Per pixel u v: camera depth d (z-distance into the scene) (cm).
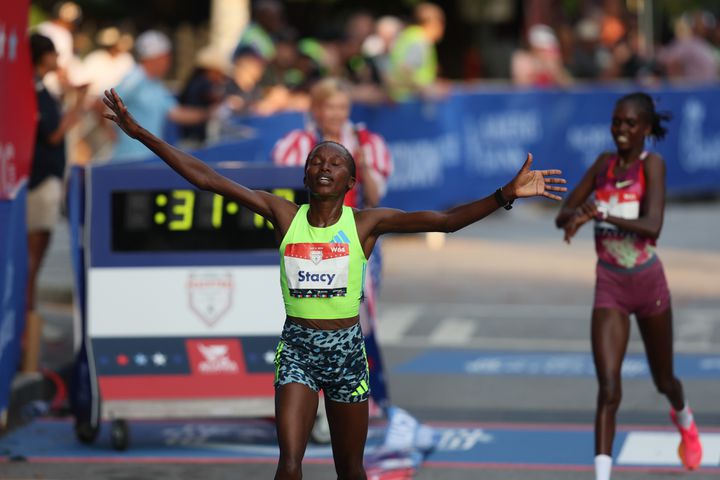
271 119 5350
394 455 2886
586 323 4609
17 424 3247
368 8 10744
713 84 8412
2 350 3039
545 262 5988
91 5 8331
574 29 9275
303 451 2097
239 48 5722
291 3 10344
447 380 3769
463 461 2906
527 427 3228
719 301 4994
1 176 3064
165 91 4991
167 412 2986
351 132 3247
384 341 4338
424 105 6638
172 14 10294
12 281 3134
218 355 2988
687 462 2748
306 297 2112
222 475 2791
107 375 2980
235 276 2986
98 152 5941
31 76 3334
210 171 2125
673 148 7975
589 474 2800
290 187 2939
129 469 2839
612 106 7738
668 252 6259
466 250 6391
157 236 2984
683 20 10125
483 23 9844
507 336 4400
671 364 2681
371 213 2117
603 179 2630
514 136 7275
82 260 3023
